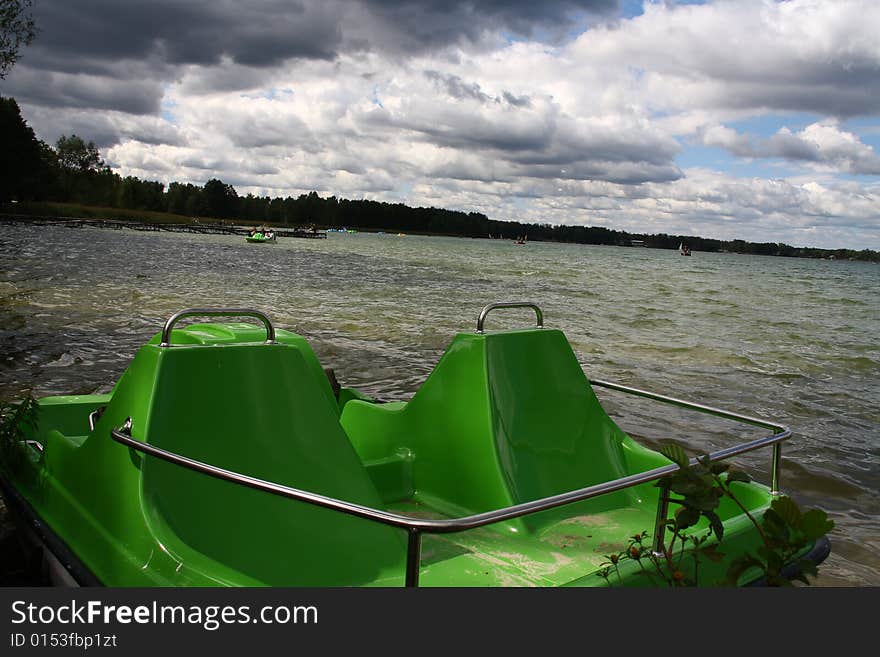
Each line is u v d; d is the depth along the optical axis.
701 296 31.88
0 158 84.31
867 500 6.04
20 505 3.63
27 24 29.20
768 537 2.55
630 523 3.79
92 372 9.20
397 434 4.24
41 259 30.91
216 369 3.27
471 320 17.47
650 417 8.58
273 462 3.25
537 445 3.91
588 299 26.64
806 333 18.58
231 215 170.75
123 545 2.85
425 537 3.55
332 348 12.27
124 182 140.62
